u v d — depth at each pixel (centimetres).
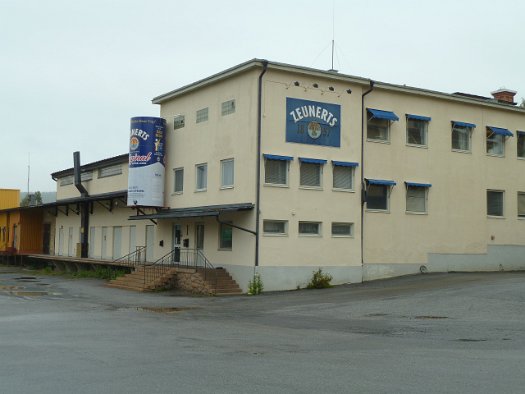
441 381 880
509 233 3475
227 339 1336
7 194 6531
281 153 2744
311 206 2805
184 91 3181
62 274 4081
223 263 2839
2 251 5322
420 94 3169
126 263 3553
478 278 2784
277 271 2689
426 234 3162
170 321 1711
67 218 4966
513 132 3553
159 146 3312
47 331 1464
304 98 2823
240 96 2811
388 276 3016
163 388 843
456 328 1468
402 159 3116
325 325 1592
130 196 3284
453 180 3284
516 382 870
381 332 1443
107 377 917
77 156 4600
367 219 2980
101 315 1859
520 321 1557
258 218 2659
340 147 2908
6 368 988
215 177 2953
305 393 812
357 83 2962
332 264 2841
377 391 821
